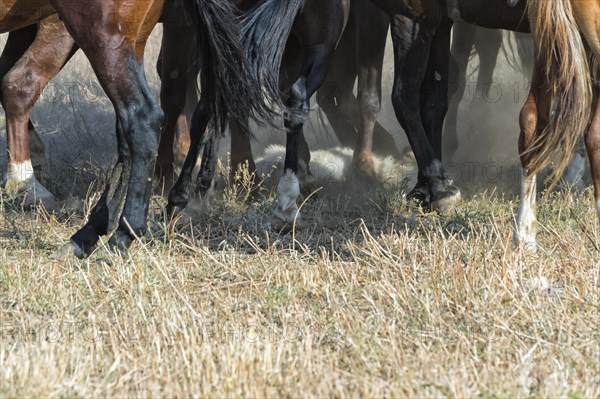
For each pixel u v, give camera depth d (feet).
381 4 46.47
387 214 44.37
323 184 52.37
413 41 45.91
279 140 62.39
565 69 28.99
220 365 23.49
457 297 29.14
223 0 35.91
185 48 48.55
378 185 53.11
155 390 22.38
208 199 41.70
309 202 47.37
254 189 48.26
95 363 23.97
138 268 31.58
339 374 23.58
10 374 22.34
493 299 28.58
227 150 59.77
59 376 22.71
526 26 43.27
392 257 33.47
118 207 35.45
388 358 24.09
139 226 34.17
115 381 22.66
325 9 41.45
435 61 47.50
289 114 39.42
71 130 65.26
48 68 44.14
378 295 29.71
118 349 24.52
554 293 29.25
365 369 23.72
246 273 33.32
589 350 25.08
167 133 49.60
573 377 23.39
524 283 30.07
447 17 45.60
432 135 47.88
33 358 23.32
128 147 35.09
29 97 43.96
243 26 38.91
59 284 30.35
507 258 30.86
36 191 44.19
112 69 33.42
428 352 24.89
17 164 44.16
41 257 34.37
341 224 43.09
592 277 31.09
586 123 29.45
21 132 44.19
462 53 61.16
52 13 38.09
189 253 36.47
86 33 33.35
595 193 30.12
